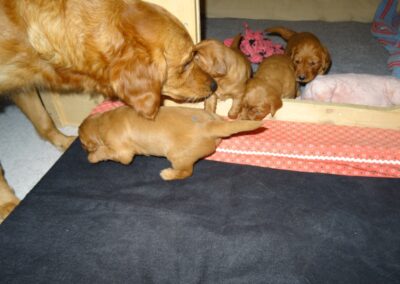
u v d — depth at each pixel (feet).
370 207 1.72
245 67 2.13
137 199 1.77
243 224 1.64
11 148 2.56
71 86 1.77
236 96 2.14
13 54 1.58
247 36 3.04
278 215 1.68
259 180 1.86
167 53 1.59
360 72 3.09
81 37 1.55
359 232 1.61
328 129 2.11
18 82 1.69
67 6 1.52
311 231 1.61
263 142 1.98
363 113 2.06
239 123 1.65
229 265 1.49
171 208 1.72
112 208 1.73
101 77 1.67
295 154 1.94
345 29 3.81
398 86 2.27
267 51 2.99
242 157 1.98
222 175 1.89
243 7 4.06
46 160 2.45
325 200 1.75
